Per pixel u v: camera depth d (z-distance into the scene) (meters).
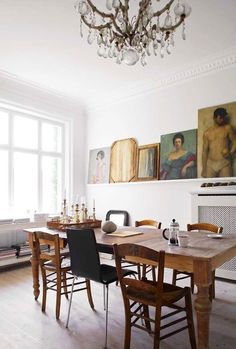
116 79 4.25
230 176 3.40
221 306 2.64
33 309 2.62
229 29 2.93
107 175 4.83
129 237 2.44
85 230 2.13
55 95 4.80
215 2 2.49
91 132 5.22
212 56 3.52
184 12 1.97
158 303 1.68
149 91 4.33
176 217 3.91
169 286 1.97
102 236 2.50
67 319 2.30
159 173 4.10
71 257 2.32
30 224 4.25
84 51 3.38
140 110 4.46
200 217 3.47
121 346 1.98
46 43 3.20
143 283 1.76
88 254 2.15
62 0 2.49
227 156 3.44
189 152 3.80
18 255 4.09
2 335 2.15
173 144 3.99
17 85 4.29
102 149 4.98
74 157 5.12
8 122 4.48
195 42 3.19
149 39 2.20
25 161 4.68
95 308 2.63
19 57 3.54
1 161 4.38
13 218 4.18
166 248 1.92
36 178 4.80
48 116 4.86
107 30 2.28
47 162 5.00
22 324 2.32
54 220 3.20
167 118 4.11
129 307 1.87
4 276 3.71
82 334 2.15
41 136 4.92
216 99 3.62
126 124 4.64
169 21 2.07
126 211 4.51
